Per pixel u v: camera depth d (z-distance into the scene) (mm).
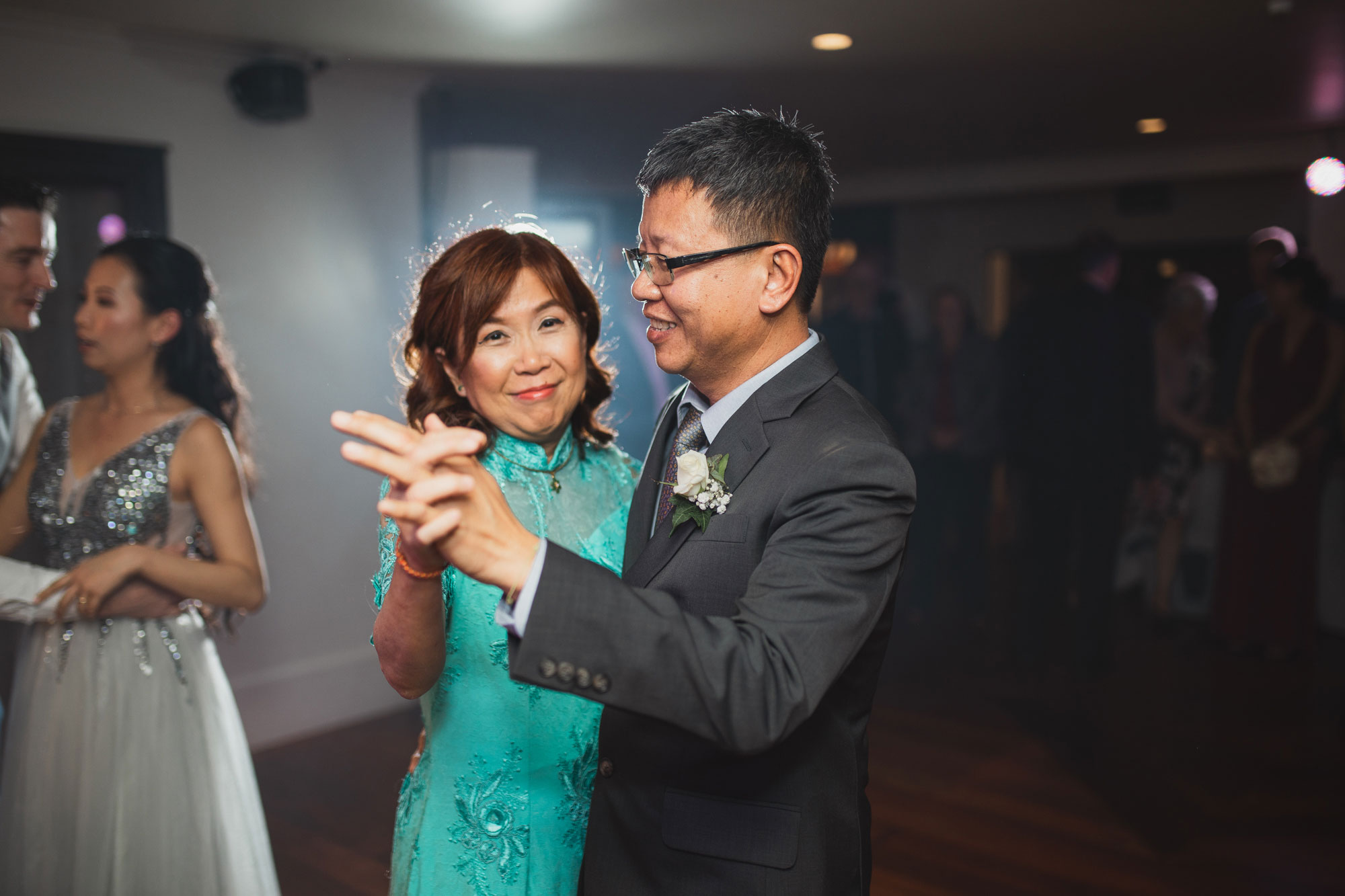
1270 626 4605
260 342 3639
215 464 2014
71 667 1881
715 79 4133
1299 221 6223
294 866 2725
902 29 3408
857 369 5738
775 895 1142
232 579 1988
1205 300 5105
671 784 1197
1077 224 7043
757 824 1156
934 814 3027
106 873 1851
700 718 939
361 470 3922
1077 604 4387
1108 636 4391
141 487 1952
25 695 1898
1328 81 4328
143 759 1889
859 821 1230
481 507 924
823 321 5848
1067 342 4199
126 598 1910
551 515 1454
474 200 4188
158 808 1890
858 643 1055
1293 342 4523
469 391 1415
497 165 4191
